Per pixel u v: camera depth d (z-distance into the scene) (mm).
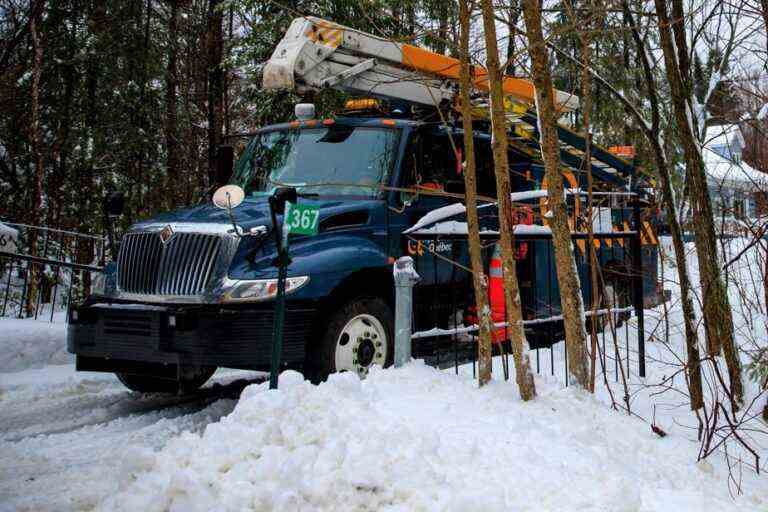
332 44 7090
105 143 16734
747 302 6289
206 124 20188
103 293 6027
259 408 3688
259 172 7078
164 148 18250
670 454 4035
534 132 8000
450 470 3256
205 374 6949
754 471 4078
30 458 4500
